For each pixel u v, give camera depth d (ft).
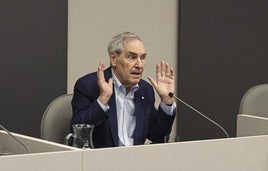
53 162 10.78
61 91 25.18
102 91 16.42
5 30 23.59
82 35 26.16
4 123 23.85
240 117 17.62
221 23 29.22
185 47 28.63
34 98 24.48
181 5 28.37
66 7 24.99
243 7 29.60
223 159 13.07
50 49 24.68
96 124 16.44
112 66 17.44
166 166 12.17
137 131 17.62
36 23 24.25
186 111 29.01
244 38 29.76
